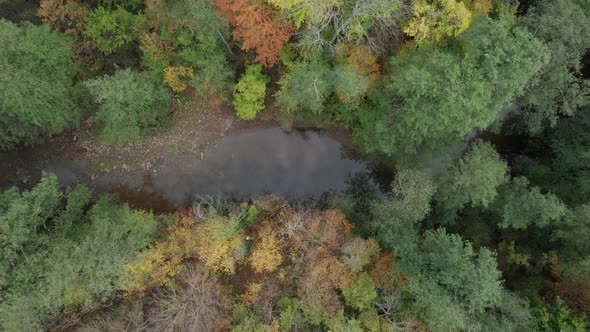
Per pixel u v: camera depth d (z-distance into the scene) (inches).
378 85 987.9
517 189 1021.2
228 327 989.8
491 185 984.9
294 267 1023.0
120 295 1004.6
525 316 892.6
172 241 1039.0
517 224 974.4
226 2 848.3
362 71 958.4
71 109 1074.1
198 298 976.3
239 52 1082.7
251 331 942.4
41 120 1003.3
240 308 997.2
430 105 874.1
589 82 972.6
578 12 887.1
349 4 871.1
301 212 1104.2
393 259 979.3
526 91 1000.2
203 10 850.8
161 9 913.5
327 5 837.8
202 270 1022.4
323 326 997.2
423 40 885.8
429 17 836.6
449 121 890.7
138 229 1027.3
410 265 918.4
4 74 866.1
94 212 1078.4
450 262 879.7
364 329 954.1
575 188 1034.1
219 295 1007.0
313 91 964.0
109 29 995.9
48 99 978.7
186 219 1077.8
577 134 1062.4
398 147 1059.9
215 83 1045.2
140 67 1155.3
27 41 898.7
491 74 821.9
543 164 1147.9
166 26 991.0
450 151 1090.7
